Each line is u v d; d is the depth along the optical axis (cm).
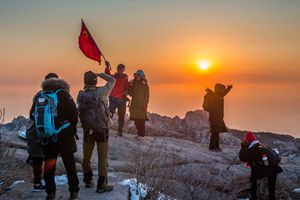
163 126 1773
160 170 844
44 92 624
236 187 1028
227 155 1302
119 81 1277
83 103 685
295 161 1405
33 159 720
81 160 995
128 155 1087
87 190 726
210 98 1327
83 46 842
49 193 630
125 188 740
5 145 820
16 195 702
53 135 607
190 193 829
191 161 1123
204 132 1712
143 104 1297
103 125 686
